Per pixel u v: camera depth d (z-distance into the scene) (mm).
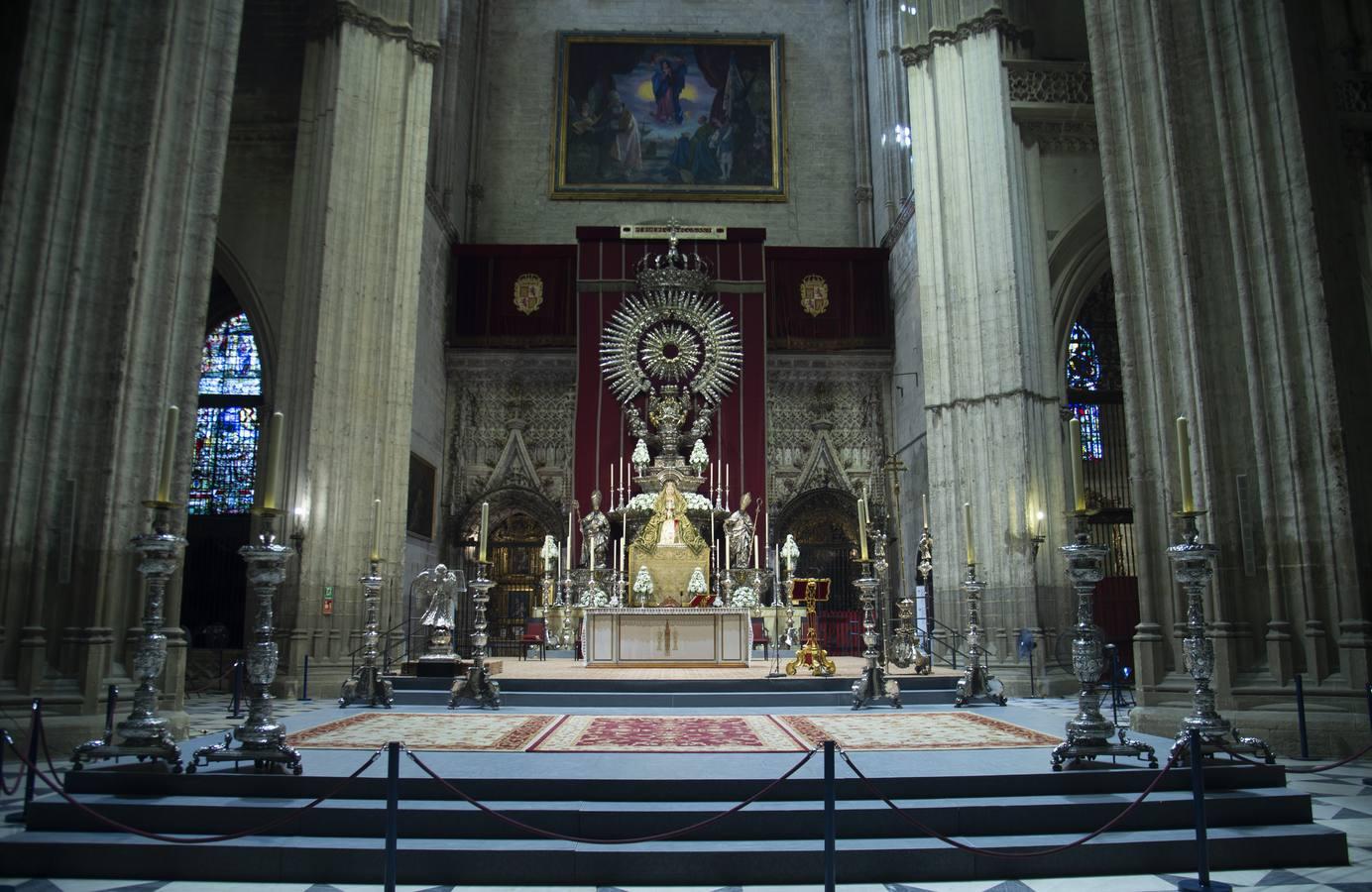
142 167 11102
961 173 20234
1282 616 10531
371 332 19625
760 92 30438
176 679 10664
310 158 19828
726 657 17562
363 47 20078
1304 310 10844
